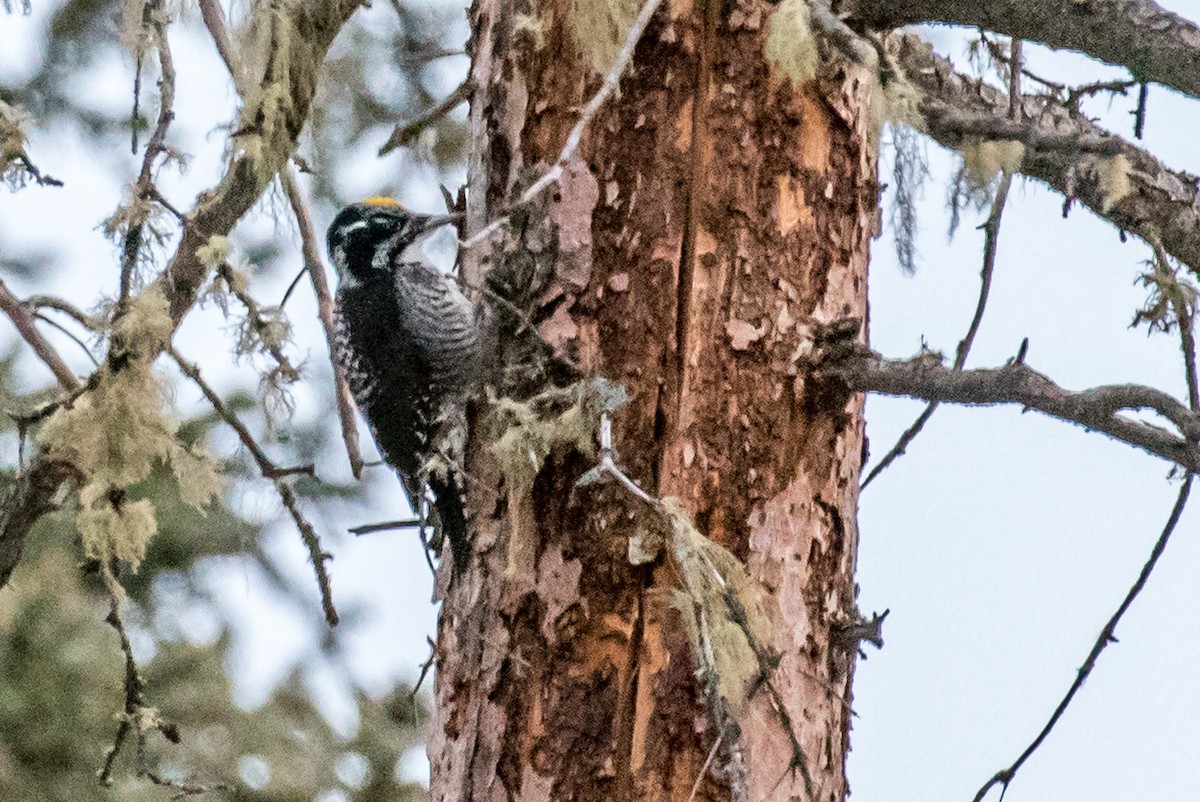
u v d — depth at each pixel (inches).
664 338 374.6
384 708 637.3
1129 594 388.5
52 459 379.9
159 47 391.9
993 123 345.1
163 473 611.8
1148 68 335.6
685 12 385.7
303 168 431.2
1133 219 394.6
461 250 433.4
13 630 582.2
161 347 381.1
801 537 372.2
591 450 365.4
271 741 611.2
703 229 378.6
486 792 366.6
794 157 383.9
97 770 577.9
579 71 393.7
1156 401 324.5
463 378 429.1
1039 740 387.5
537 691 366.6
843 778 378.0
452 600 392.5
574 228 384.2
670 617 360.5
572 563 368.8
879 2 371.9
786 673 364.8
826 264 384.2
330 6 390.9
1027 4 348.2
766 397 373.4
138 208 378.0
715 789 352.2
